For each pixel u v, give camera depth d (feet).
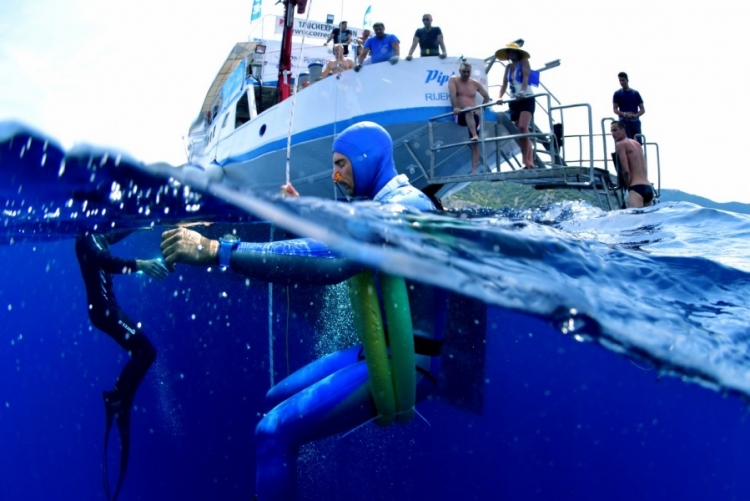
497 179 26.68
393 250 5.51
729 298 6.97
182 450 12.40
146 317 12.74
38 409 14.49
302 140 29.12
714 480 11.31
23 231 9.27
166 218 7.68
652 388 10.96
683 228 10.50
